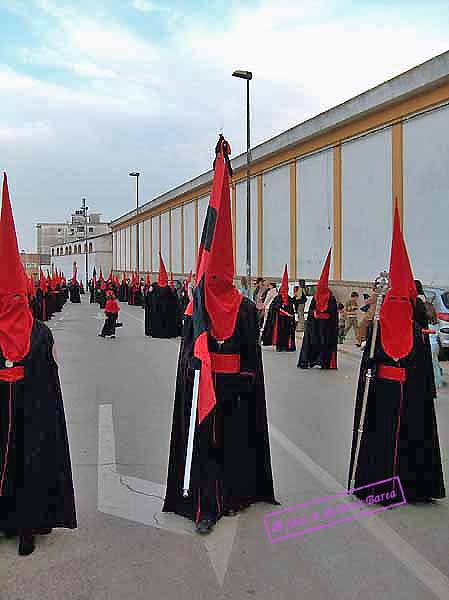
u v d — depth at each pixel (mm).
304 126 24078
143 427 8031
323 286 12914
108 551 4441
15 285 4406
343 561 4305
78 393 10438
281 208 27406
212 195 5059
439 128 17062
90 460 6590
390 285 5418
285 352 16125
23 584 3990
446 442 7273
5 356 4402
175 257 46719
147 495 5527
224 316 4969
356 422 5570
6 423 4414
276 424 8148
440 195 17062
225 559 4332
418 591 3914
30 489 4383
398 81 18141
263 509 5203
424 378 5348
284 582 4023
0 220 4352
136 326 25609
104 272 76688
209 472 4918
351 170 21547
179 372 5047
